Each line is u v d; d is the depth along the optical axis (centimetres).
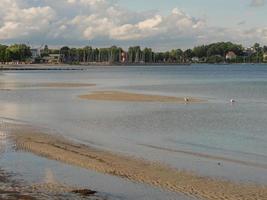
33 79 11094
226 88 7894
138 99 5394
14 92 6600
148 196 1555
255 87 8175
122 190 1620
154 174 1864
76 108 4406
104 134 2894
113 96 5816
